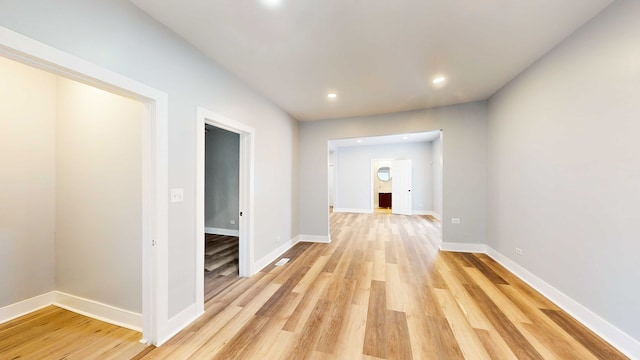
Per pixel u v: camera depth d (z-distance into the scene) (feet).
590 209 5.91
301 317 6.56
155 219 5.58
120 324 6.26
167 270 5.83
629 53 4.99
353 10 5.47
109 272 6.40
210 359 5.05
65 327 6.18
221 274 9.77
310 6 5.32
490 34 6.44
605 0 5.22
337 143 26.45
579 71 6.19
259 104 10.41
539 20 5.88
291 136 14.02
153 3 5.15
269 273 9.80
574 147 6.40
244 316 6.64
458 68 8.41
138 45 5.23
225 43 6.72
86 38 4.33
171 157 5.99
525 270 8.64
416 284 8.58
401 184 26.76
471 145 12.19
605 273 5.52
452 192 12.55
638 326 4.84
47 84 7.18
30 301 6.84
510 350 5.20
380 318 6.47
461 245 12.49
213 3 5.17
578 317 6.25
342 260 11.35
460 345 5.37
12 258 6.60
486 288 8.21
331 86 9.81
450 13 5.60
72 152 6.92
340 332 5.88
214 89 7.63
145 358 5.12
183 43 6.44
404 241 14.92
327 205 14.94
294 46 6.93
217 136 17.87
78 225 6.83
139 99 5.50
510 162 9.56
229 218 17.61
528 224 8.43
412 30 6.24
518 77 8.91
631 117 4.97
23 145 6.77
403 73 8.74
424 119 12.94
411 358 4.99
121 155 6.22
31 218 6.89
